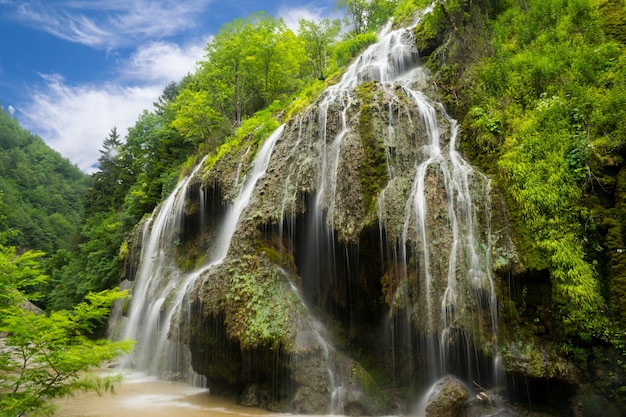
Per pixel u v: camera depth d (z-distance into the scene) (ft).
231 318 33.27
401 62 60.70
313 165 38.81
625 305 25.41
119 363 57.41
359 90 43.65
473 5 54.44
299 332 31.96
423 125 40.14
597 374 25.05
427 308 28.53
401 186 33.06
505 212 30.58
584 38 40.01
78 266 111.24
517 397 26.96
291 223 38.06
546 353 26.17
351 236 33.35
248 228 38.09
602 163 29.45
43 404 24.06
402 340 31.30
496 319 27.58
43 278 30.14
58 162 398.01
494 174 33.63
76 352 22.80
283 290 34.45
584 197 29.27
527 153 32.55
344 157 36.50
